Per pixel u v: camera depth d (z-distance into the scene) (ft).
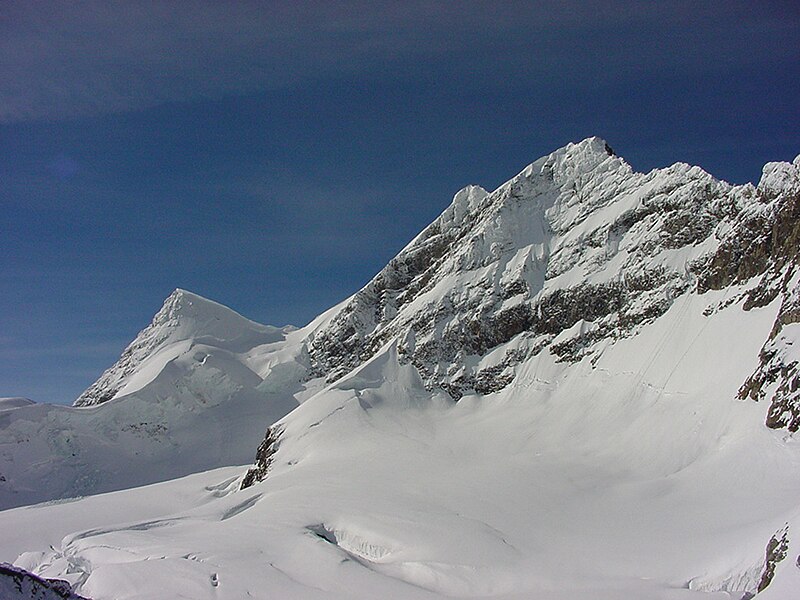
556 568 181.47
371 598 175.42
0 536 306.96
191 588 181.06
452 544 204.64
